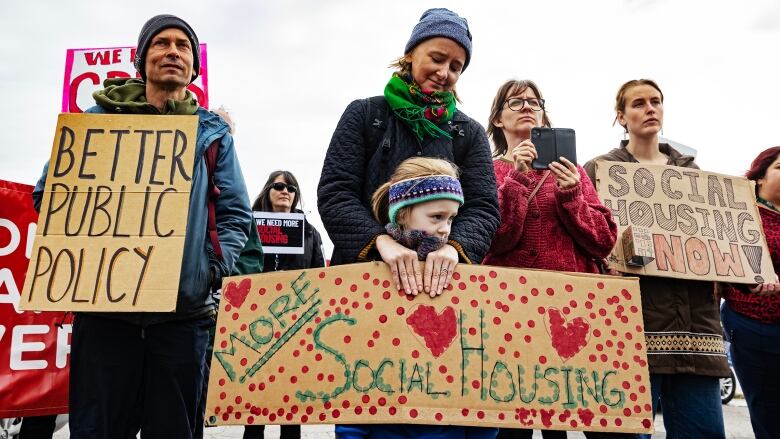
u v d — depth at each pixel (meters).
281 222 5.39
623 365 2.27
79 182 2.54
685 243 3.58
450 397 2.12
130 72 5.00
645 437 3.30
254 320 2.27
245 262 3.21
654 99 3.85
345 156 2.61
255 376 2.21
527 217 3.11
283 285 2.29
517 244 3.10
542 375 2.21
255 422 2.17
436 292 2.20
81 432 2.44
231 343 2.26
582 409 2.21
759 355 3.97
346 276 2.24
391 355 2.15
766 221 4.16
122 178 2.55
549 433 3.33
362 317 2.19
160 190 2.54
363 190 2.65
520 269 2.30
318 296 2.25
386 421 2.09
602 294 2.33
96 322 2.53
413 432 2.18
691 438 3.28
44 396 3.88
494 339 2.20
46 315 3.96
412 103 2.67
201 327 2.69
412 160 2.39
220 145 2.90
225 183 2.86
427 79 2.69
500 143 3.77
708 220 3.69
